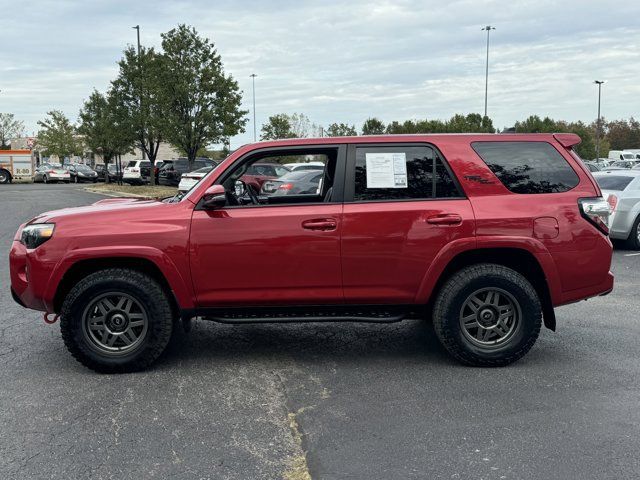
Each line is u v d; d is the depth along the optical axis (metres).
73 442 3.63
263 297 4.81
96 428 3.82
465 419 3.93
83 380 4.70
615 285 8.28
